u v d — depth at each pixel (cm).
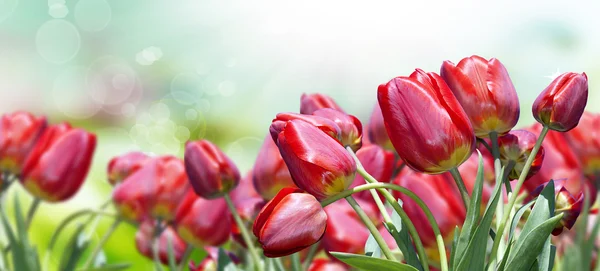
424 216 108
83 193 163
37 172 130
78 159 132
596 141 121
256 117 467
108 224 154
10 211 154
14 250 120
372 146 116
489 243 106
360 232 112
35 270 121
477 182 84
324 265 113
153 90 612
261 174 115
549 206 87
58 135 132
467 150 86
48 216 155
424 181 108
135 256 150
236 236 117
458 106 86
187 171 110
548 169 119
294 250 85
